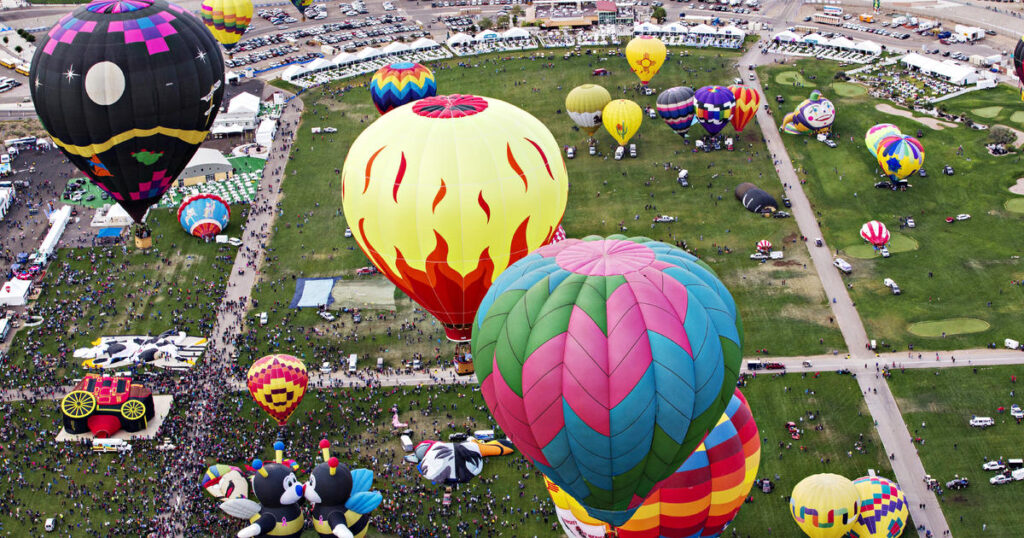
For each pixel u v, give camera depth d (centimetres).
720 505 8412
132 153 11775
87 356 12494
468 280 10044
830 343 12381
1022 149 17200
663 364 6788
